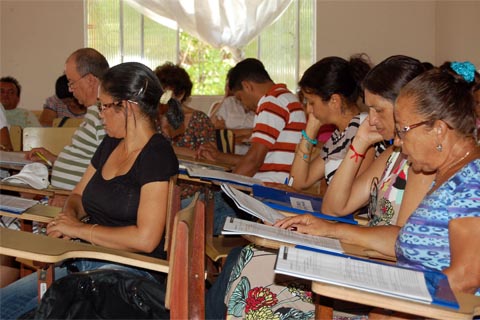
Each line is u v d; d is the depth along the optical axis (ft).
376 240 5.77
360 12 20.13
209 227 8.35
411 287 4.06
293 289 5.85
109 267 5.98
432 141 4.93
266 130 10.20
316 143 9.21
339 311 5.84
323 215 6.83
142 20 20.94
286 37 20.56
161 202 6.19
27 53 21.06
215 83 21.35
